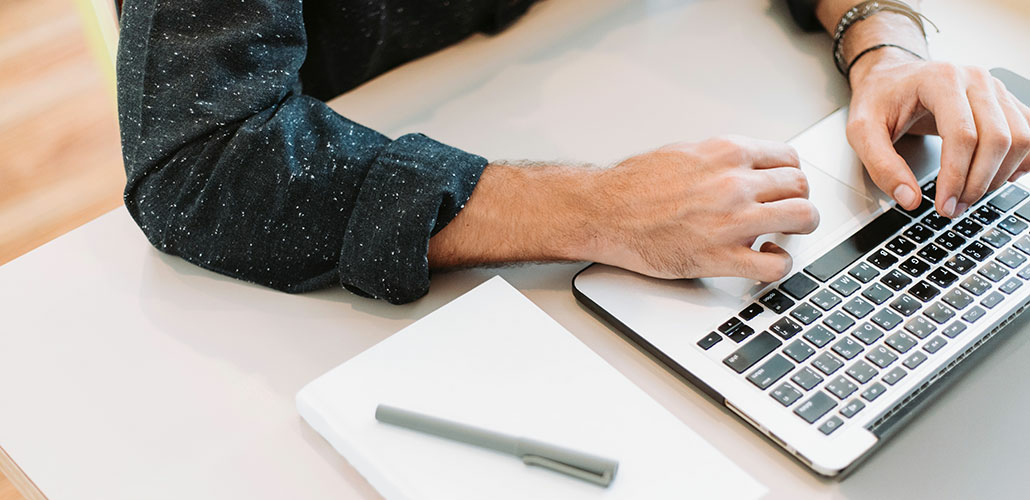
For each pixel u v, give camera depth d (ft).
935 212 2.11
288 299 2.04
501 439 1.61
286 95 2.20
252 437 1.74
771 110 2.49
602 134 2.42
